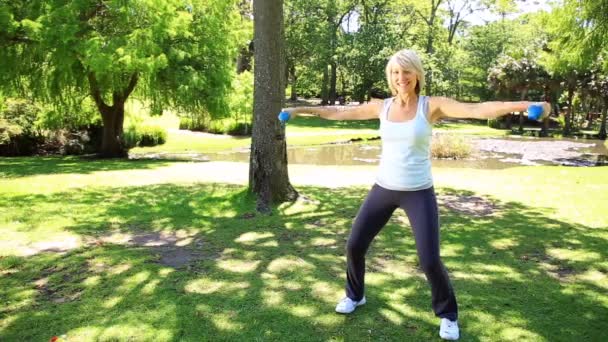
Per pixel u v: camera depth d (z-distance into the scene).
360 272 3.46
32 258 4.77
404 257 4.84
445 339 3.13
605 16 14.59
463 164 16.95
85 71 14.16
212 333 3.22
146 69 13.50
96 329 3.26
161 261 4.70
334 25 40.59
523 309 3.62
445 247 5.23
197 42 16.58
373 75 37.06
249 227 6.00
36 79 14.73
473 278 4.28
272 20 6.70
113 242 5.38
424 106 2.94
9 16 12.01
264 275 4.31
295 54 40.53
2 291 3.93
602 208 7.28
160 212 6.78
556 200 7.95
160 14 13.70
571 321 3.44
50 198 7.79
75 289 3.97
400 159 3.00
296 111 3.43
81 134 18.41
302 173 11.42
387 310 3.58
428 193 3.03
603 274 4.42
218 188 8.70
